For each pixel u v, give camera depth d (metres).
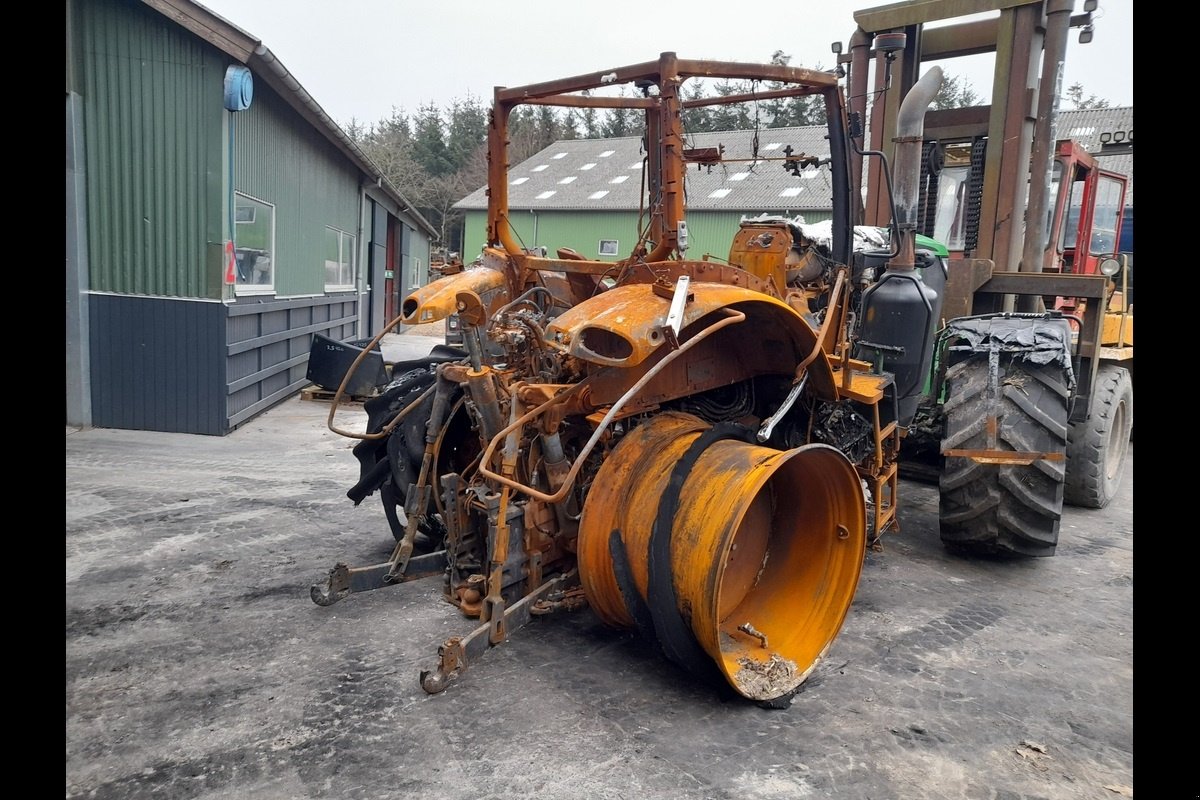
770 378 3.74
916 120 4.12
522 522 3.10
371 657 3.16
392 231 18.91
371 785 2.40
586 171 27.70
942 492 4.22
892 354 4.26
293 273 9.62
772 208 18.92
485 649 2.97
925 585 4.10
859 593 3.97
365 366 8.89
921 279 4.44
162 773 2.44
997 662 3.30
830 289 3.89
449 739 2.63
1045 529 4.12
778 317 3.26
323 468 6.24
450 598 3.36
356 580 3.64
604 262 3.47
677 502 2.86
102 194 7.13
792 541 3.43
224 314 7.23
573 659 3.17
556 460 3.07
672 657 2.87
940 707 2.94
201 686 2.94
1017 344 4.03
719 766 2.54
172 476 5.84
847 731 2.76
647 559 2.84
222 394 7.29
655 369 2.71
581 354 2.73
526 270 3.77
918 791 2.45
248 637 3.32
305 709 2.79
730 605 3.33
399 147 42.97
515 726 2.71
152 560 4.18
